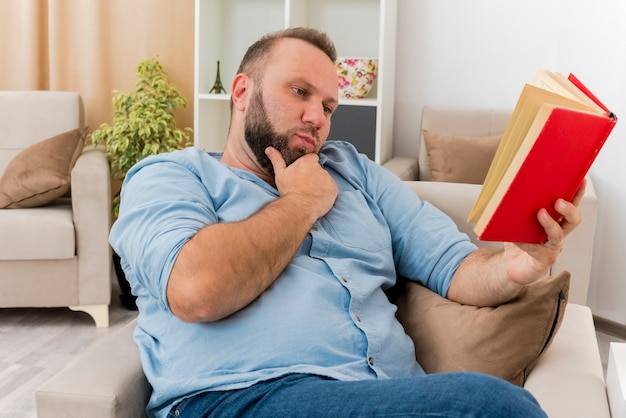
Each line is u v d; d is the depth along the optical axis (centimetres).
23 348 284
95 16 383
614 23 318
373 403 112
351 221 156
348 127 354
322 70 156
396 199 168
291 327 133
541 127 102
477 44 366
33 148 314
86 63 386
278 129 154
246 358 130
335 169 167
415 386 112
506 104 365
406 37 376
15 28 388
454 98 373
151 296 140
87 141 388
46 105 344
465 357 142
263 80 156
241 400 124
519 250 139
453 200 188
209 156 153
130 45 386
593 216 263
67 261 298
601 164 321
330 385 120
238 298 127
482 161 337
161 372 132
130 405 125
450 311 149
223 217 146
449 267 156
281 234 133
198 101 362
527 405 105
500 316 141
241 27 384
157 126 340
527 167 105
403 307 160
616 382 127
